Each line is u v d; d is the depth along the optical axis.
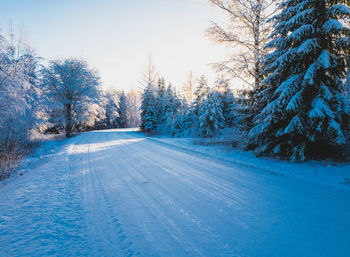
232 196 4.56
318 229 3.10
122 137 23.95
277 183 5.36
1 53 11.05
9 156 8.62
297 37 6.59
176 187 5.29
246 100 10.30
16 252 2.59
